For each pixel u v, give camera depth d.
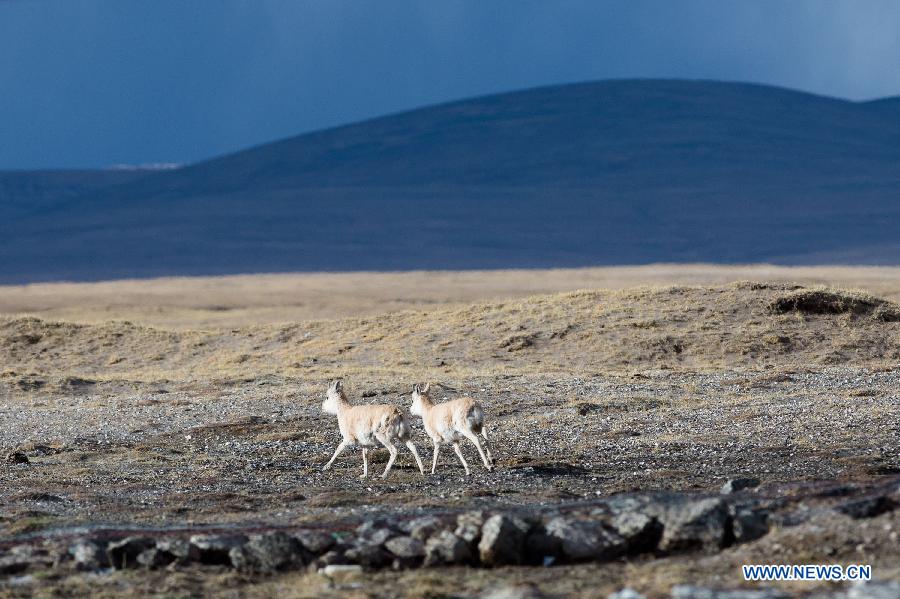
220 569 54.97
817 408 127.00
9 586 51.78
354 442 90.94
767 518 55.16
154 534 59.44
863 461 87.31
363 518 64.94
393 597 48.22
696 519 54.34
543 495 75.19
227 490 84.38
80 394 179.25
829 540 50.88
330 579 52.00
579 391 154.12
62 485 88.56
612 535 55.00
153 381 191.62
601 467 92.19
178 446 115.62
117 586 51.72
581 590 47.78
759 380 160.62
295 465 99.19
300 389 165.50
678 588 45.19
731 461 92.19
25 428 136.88
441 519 57.66
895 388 146.62
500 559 54.12
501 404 143.88
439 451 105.12
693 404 136.62
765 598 43.78
